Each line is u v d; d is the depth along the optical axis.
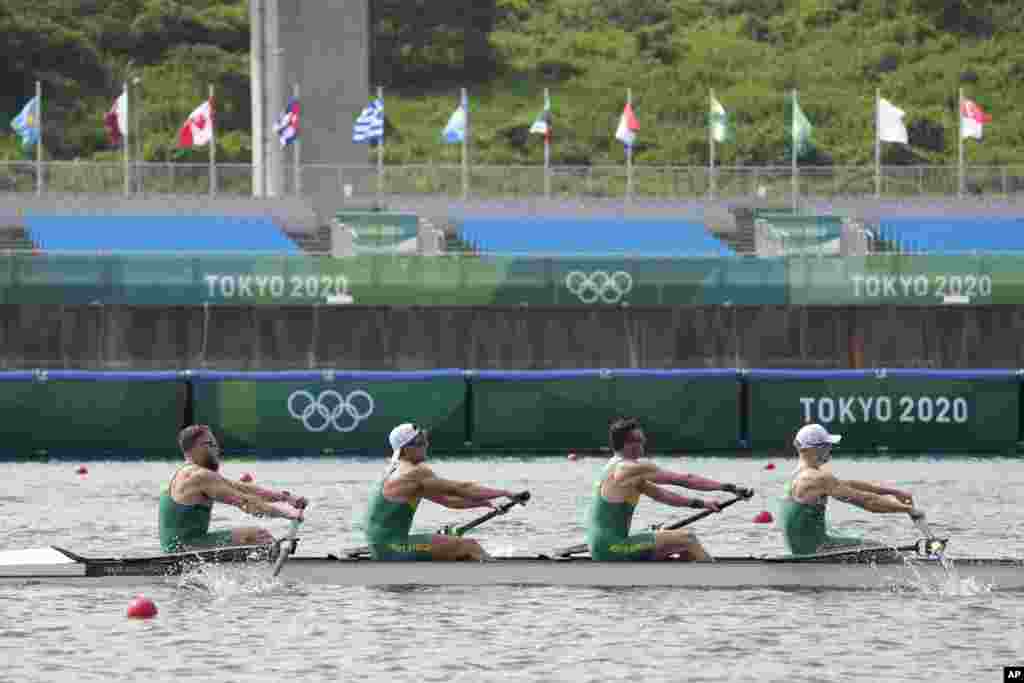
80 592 53.38
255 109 172.75
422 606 51.06
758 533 68.94
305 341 120.56
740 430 103.19
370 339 120.75
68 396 100.00
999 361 121.06
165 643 45.97
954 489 83.44
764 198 172.62
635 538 54.75
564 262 121.75
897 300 121.00
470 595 52.88
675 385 102.88
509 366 121.25
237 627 48.06
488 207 169.38
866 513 75.50
